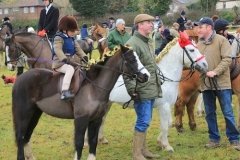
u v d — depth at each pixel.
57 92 5.50
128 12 46.53
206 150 6.65
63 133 7.88
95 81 5.37
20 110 5.60
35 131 8.03
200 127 8.16
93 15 44.84
